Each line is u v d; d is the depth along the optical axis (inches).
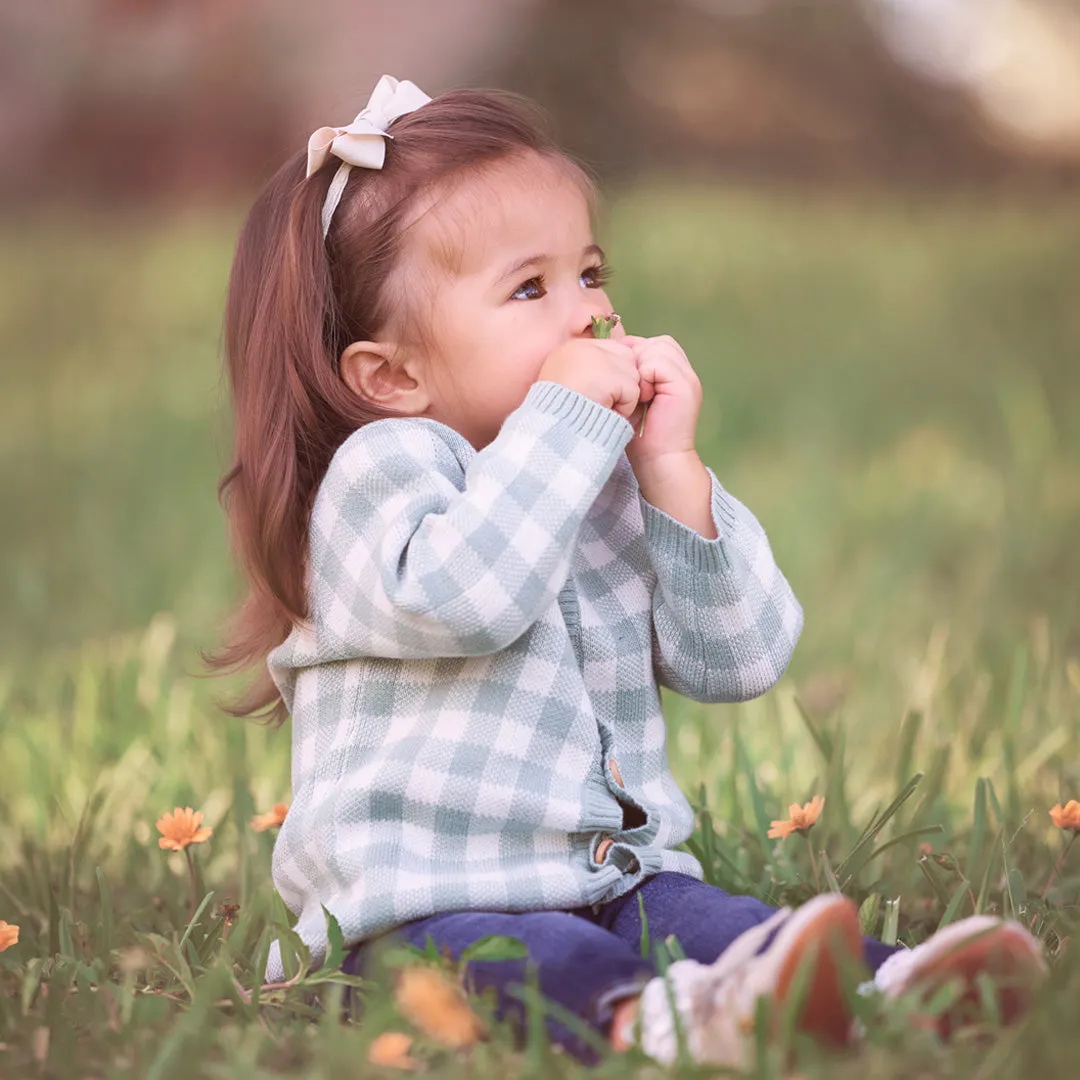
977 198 711.7
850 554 281.0
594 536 124.2
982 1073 84.4
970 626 235.5
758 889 133.6
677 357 122.4
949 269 518.6
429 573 107.3
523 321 121.1
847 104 843.4
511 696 112.7
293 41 817.5
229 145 815.1
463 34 823.1
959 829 157.5
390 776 111.3
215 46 820.6
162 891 146.4
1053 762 169.6
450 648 108.7
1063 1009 89.0
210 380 466.6
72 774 188.5
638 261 540.4
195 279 589.3
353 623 113.6
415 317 122.0
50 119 816.3
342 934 105.9
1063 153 815.7
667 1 854.5
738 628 121.0
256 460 123.4
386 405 123.3
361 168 124.9
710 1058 88.2
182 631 249.0
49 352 516.7
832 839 149.0
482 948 98.0
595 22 834.8
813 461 350.9
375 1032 93.7
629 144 821.9
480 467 111.2
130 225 731.4
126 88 816.9
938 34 863.7
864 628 242.4
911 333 449.4
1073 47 849.5
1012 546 265.7
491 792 110.6
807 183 786.8
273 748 191.3
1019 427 348.2
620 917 112.0
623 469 125.9
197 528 326.3
